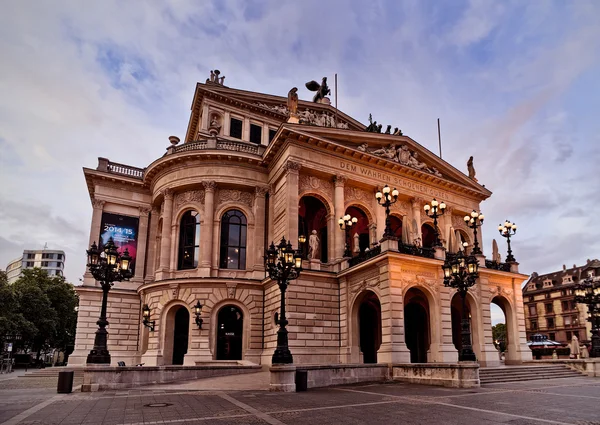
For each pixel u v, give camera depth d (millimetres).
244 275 37188
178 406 15039
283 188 35781
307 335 31406
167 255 38125
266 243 38062
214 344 34625
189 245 38469
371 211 39375
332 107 49625
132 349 40406
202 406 14984
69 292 72312
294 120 38062
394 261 28406
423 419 12258
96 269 22281
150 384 23109
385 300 28094
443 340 29125
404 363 25516
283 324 21094
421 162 43250
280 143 36594
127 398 17547
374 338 35938
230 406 14969
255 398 17281
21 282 67438
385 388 21297
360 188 39438
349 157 38312
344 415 12977
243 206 38969
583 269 96188
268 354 32156
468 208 45594
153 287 37094
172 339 35812
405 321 36531
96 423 11859
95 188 43125
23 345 64188
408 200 42062
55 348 76812
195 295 35344
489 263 35125
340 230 36062
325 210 39688
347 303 32281
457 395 18188
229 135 45688
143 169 45969
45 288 66875
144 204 44531
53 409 14562
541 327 100312
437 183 43438
